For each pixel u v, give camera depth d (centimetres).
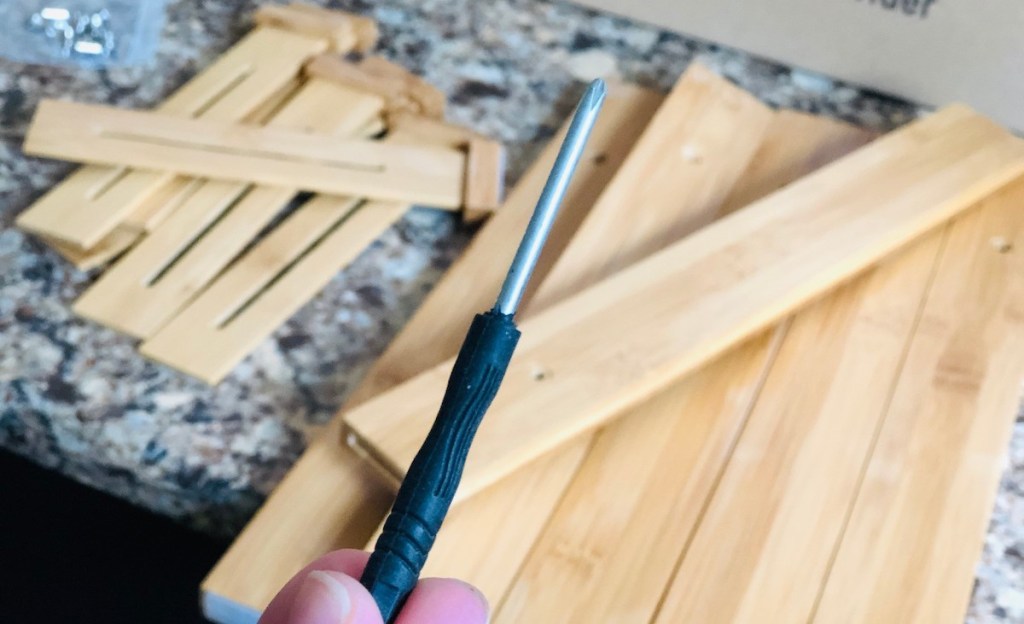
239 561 54
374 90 81
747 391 64
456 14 94
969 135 77
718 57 92
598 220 72
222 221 70
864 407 63
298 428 61
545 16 95
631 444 60
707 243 68
